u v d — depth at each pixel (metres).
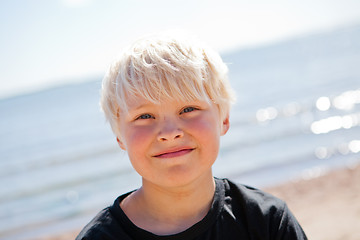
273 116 16.83
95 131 22.52
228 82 1.57
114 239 1.33
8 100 77.81
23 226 8.07
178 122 1.30
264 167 9.35
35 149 20.22
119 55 1.45
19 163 16.69
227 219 1.41
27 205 9.89
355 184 7.06
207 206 1.42
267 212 1.46
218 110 1.47
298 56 52.66
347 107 15.80
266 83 30.12
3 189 12.30
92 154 15.53
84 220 7.90
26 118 38.00
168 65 1.32
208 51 1.48
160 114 1.31
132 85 1.32
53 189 11.16
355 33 80.44
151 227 1.38
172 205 1.38
